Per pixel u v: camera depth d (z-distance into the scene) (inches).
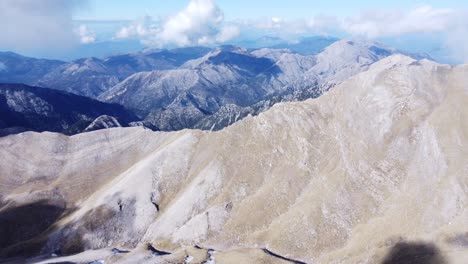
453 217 5300.2
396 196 6097.4
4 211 7741.1
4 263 6565.0
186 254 6151.6
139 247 6717.5
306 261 5713.6
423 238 5137.8
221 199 7204.7
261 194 7062.0
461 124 6333.7
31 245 7012.8
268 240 6235.2
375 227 5723.4
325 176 6919.3
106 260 6309.1
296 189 6988.2
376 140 6998.0
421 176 6097.4
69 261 6412.4
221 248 6348.4
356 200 6279.5
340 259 5457.7
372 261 5147.6
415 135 6747.1
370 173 6565.0
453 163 5876.0
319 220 6171.3
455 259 4537.4
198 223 6815.9
